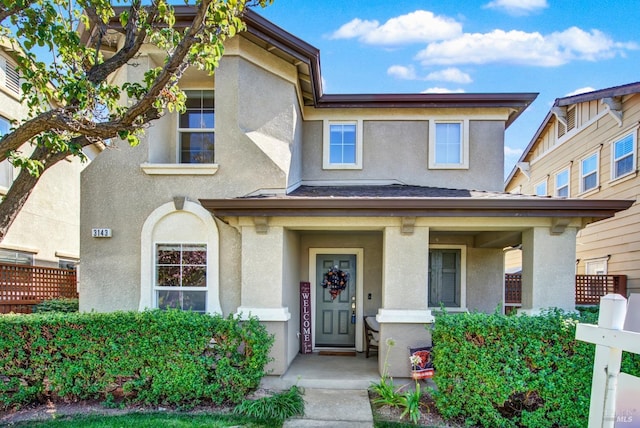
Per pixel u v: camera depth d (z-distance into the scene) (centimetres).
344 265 1096
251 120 892
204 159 948
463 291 1060
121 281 859
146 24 647
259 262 794
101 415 626
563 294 767
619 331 352
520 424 595
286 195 845
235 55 873
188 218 865
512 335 599
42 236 1274
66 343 656
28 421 600
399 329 777
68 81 635
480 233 1034
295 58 902
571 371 580
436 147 1097
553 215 748
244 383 667
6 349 650
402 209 758
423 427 602
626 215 1274
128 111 573
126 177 875
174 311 691
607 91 1295
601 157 1392
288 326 842
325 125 1107
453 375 619
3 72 1127
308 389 753
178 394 660
